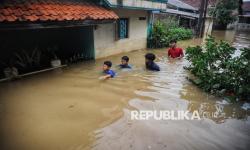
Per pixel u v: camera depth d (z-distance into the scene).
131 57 10.07
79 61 8.93
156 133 3.96
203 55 6.80
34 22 5.89
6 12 5.56
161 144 3.64
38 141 3.70
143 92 5.83
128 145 3.60
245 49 6.00
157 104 5.16
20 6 6.10
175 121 4.41
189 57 7.57
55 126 4.15
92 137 3.81
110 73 6.88
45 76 7.01
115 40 10.13
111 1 8.48
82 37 9.14
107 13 8.38
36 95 5.55
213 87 5.89
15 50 8.08
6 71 6.62
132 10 10.90
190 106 5.13
